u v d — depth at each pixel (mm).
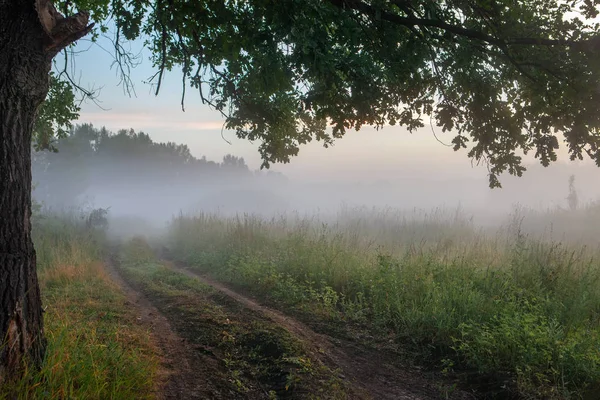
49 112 8992
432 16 5371
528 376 4656
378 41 5742
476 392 4758
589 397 4336
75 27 3998
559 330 5234
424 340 6004
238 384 4758
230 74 6883
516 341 5109
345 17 5066
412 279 7535
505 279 7367
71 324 5469
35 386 3553
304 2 4801
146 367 4539
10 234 3703
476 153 6359
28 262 3842
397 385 4977
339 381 4836
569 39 5246
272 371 5016
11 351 3605
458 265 8477
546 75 5652
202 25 5625
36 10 3797
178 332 6312
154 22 6703
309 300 7918
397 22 5465
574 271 7590
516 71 5902
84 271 10180
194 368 5074
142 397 4066
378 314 6883
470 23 5863
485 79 6129
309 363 5090
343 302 7645
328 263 9188
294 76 5844
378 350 5875
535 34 5453
